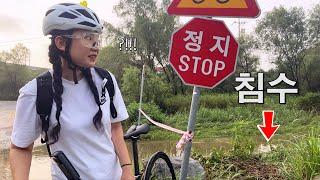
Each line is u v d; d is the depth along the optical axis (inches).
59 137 82.9
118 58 1092.5
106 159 86.0
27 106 81.6
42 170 354.6
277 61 1063.6
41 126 83.7
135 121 717.3
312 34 1075.9
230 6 141.5
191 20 144.7
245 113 793.6
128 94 956.0
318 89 1004.6
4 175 323.6
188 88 1048.2
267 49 1074.1
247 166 248.8
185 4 144.9
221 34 142.9
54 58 82.4
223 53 143.3
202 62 144.3
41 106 81.1
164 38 1115.9
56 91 81.7
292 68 1047.0
